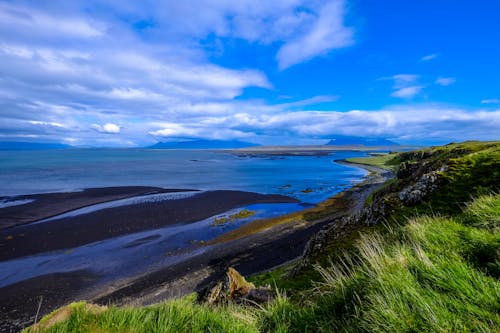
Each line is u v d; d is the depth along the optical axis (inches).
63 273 802.2
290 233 1131.3
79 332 142.2
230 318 158.2
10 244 1018.7
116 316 152.0
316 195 2092.8
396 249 183.3
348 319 135.6
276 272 621.6
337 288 162.2
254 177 3169.3
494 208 236.2
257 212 1546.5
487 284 126.1
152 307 171.6
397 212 416.2
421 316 111.1
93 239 1080.8
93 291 704.4
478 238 179.3
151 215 1424.7
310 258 449.1
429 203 393.7
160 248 995.9
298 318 152.2
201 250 975.0
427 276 137.3
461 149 793.6
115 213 1444.4
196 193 2046.0
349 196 1952.5
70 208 1539.1
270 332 150.7
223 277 410.0
